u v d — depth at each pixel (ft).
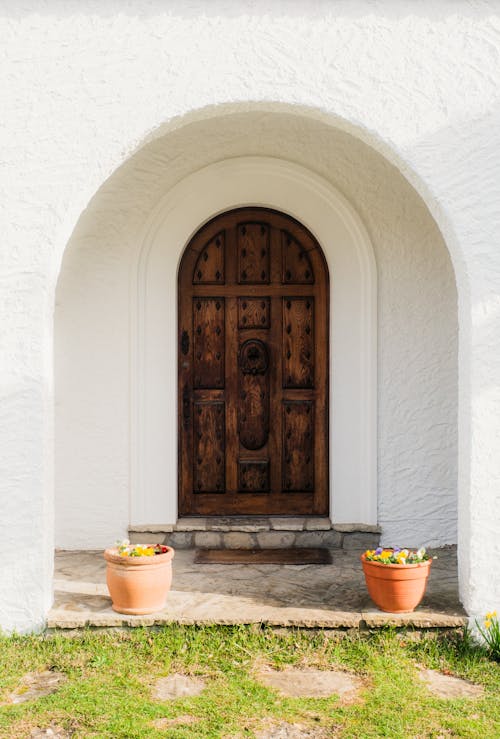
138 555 13.03
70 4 12.89
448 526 17.74
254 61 12.96
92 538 17.60
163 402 17.69
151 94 12.95
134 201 17.31
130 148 13.04
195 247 18.07
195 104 12.96
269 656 12.37
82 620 12.78
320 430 18.25
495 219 12.96
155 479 17.67
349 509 17.79
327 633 12.82
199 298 18.15
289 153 17.35
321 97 13.00
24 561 12.89
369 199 17.40
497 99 12.96
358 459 17.75
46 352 13.06
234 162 17.28
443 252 17.57
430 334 17.63
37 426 12.92
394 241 17.51
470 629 12.89
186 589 14.43
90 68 12.91
